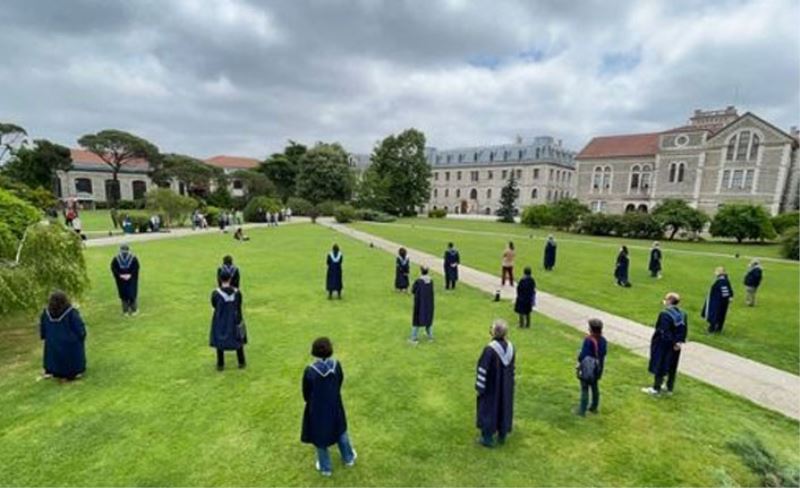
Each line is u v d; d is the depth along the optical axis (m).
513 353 5.51
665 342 6.92
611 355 8.97
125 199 78.56
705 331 10.91
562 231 48.84
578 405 6.70
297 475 4.89
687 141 65.38
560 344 9.58
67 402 6.43
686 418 6.34
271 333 9.87
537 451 5.45
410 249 27.06
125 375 7.42
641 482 4.89
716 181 62.97
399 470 5.01
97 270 16.95
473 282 16.66
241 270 18.00
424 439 5.66
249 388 7.00
